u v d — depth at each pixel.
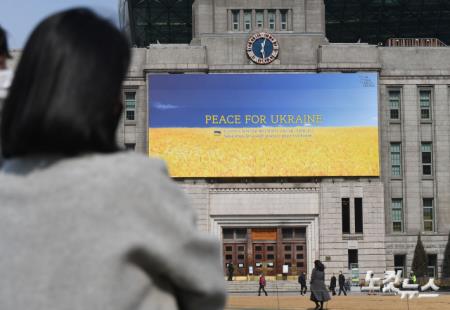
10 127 4.98
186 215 5.01
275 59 126.19
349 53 126.81
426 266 123.75
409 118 130.12
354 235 125.06
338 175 125.00
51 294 4.68
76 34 4.98
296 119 125.00
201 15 129.62
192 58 126.00
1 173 5.05
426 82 130.75
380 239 125.50
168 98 124.56
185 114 124.38
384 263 125.19
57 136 4.91
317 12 129.12
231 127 124.50
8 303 4.68
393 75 130.00
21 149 5.00
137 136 126.81
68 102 4.88
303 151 124.75
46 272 4.71
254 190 125.62
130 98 127.88
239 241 126.19
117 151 5.16
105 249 4.74
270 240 126.31
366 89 126.12
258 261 126.00
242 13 129.75
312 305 62.25
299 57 126.75
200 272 4.91
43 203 4.84
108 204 4.82
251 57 125.94
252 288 122.00
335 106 125.38
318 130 125.06
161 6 165.38
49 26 5.02
